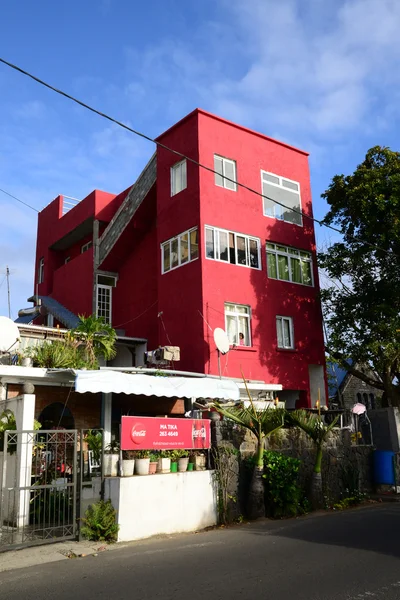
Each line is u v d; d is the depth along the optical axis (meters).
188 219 19.47
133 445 10.66
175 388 13.30
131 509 10.09
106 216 25.12
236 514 11.98
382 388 21.52
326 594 6.05
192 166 19.67
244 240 20.11
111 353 17.95
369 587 6.27
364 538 9.29
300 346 20.61
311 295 21.66
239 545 9.07
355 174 19.81
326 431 13.71
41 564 8.14
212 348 18.00
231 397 14.39
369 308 19.86
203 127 19.84
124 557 8.41
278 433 13.73
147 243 22.73
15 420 11.84
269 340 19.70
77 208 26.53
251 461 12.53
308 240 22.25
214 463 11.99
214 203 19.45
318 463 13.68
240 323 19.30
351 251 20.16
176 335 19.05
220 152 20.14
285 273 21.19
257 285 19.95
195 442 11.79
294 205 22.20
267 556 8.08
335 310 20.97
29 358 14.20
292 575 6.91
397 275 19.39
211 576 6.99
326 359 21.78
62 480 11.39
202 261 18.56
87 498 10.34
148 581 6.86
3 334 14.61
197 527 11.10
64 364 14.68
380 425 19.02
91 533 9.66
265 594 6.13
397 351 19.27
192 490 11.22
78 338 16.84
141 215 22.41
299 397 20.50
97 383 12.20
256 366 19.06
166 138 21.20
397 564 7.31
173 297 19.50
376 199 18.34
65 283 26.61
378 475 16.53
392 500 15.11
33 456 11.98
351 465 15.52
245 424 12.41
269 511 12.41
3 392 14.02
